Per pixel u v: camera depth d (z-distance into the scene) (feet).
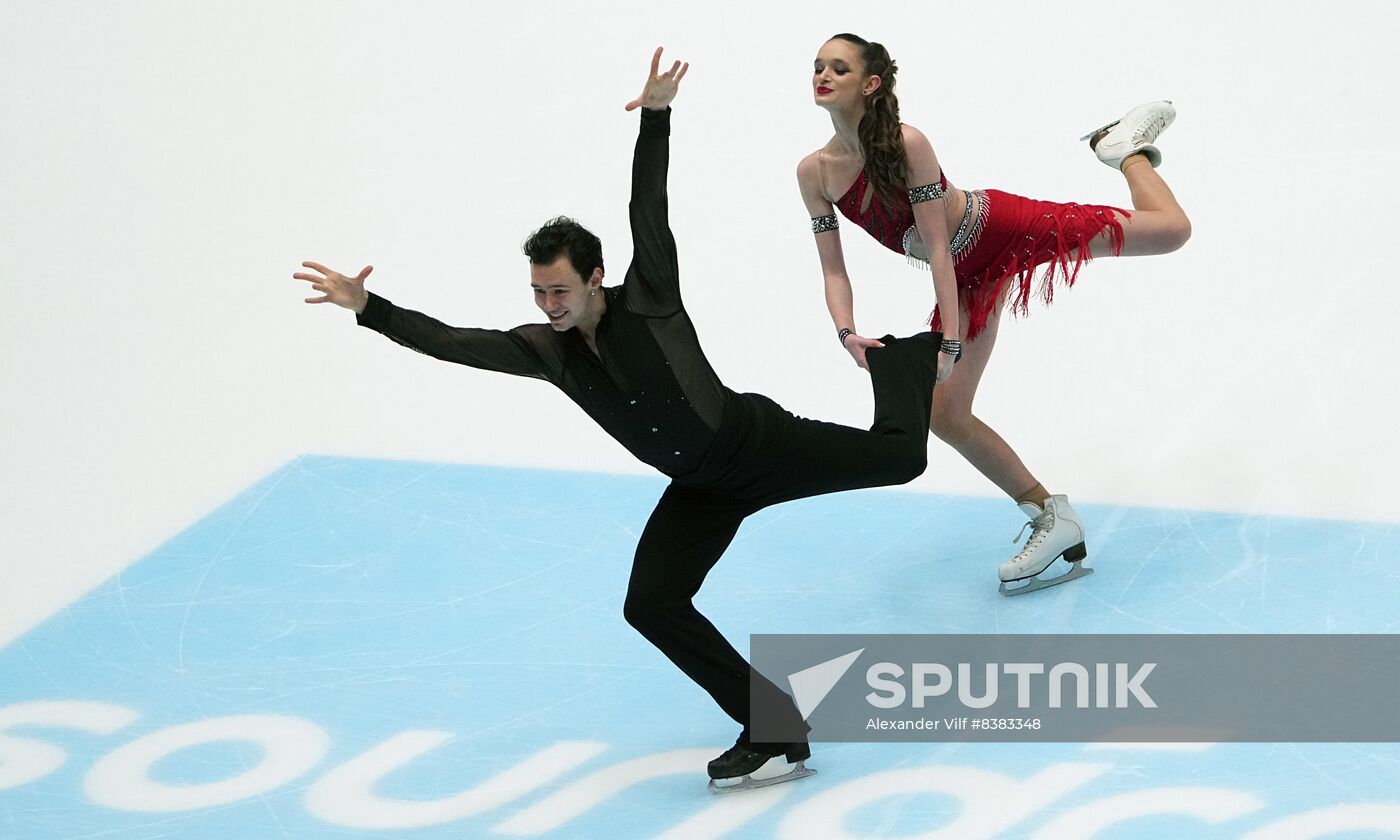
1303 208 66.49
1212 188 68.49
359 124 80.28
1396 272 61.87
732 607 48.11
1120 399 57.16
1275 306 61.05
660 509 39.52
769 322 63.62
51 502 55.52
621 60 82.43
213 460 57.88
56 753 42.09
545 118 78.84
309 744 42.22
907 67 78.54
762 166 73.67
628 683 44.68
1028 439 55.72
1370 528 49.16
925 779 39.45
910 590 48.42
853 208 45.85
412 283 67.97
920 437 40.09
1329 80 75.00
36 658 46.75
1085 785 38.60
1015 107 74.69
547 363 37.35
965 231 45.78
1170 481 52.80
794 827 37.83
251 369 63.62
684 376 36.70
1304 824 36.35
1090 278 64.28
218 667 45.96
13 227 74.38
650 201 35.96
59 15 91.97
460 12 88.53
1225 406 56.03
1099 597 47.21
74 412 61.26
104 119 82.69
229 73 85.61
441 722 43.06
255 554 52.01
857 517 52.95
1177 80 75.92
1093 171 69.31
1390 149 69.56
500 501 54.70
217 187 76.48
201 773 41.06
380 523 53.52
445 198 73.77
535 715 43.32
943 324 44.21
